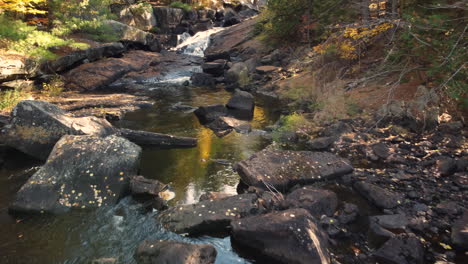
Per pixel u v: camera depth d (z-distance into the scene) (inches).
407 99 309.0
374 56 435.8
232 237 152.9
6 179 208.5
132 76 576.1
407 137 259.6
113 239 151.3
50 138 239.1
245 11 1144.8
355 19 478.9
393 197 175.8
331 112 327.6
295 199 169.6
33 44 488.1
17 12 542.0
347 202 180.2
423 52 270.5
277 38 666.2
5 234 153.4
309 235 134.3
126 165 193.9
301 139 285.0
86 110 359.6
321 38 544.4
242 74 532.4
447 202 169.5
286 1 608.7
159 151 262.2
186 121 342.6
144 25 900.6
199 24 989.2
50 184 181.2
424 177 199.5
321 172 204.7
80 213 170.6
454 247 140.6
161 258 130.6
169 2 1041.5
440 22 227.9
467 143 236.5
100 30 658.2
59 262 136.4
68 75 511.5
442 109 282.4
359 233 151.9
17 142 238.1
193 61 711.1
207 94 478.0
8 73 407.8
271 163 211.5
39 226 159.9
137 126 322.0
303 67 506.0
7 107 346.0
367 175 206.7
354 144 258.2
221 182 209.0
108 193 181.8
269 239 138.6
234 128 314.2
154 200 185.3
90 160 191.6
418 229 150.9
